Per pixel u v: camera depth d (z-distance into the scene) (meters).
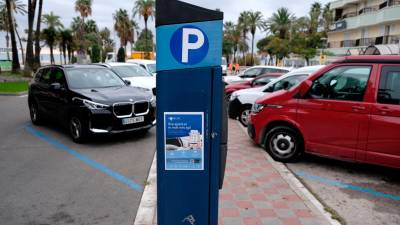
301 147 5.95
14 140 7.49
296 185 4.88
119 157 6.25
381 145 5.04
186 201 2.43
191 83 2.26
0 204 4.23
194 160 2.37
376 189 4.95
